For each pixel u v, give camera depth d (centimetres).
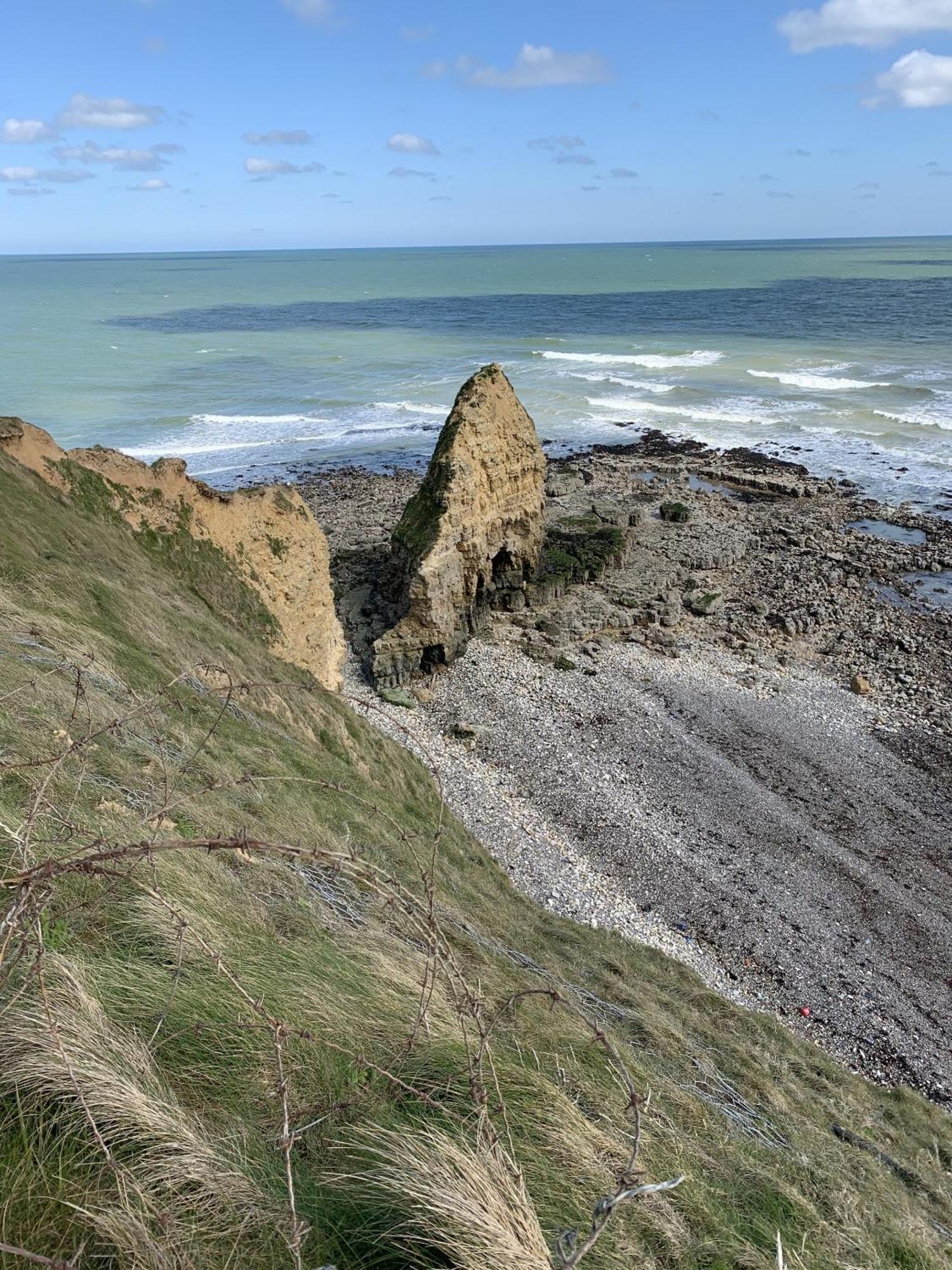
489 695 4262
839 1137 1425
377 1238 468
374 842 1734
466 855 2391
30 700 1229
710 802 3434
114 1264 411
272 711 2375
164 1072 558
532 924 2050
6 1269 389
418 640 4384
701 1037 1644
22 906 493
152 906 702
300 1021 644
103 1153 458
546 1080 710
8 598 1898
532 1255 449
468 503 4612
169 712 1745
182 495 3272
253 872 1008
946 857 3184
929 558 6147
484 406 4853
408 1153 502
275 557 3550
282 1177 500
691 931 2716
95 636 1978
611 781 3531
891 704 4325
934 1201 1296
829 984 2545
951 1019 2459
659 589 5544
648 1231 620
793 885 2973
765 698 4328
